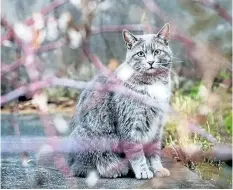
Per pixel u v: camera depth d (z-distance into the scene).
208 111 5.45
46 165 4.18
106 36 7.56
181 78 6.59
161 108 3.87
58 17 2.46
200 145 4.69
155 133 3.97
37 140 2.96
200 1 2.14
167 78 3.96
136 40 3.89
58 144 2.24
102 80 3.81
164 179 3.92
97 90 3.74
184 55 6.59
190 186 3.72
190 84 6.55
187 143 4.73
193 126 2.53
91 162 3.94
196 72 4.35
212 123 5.32
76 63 7.14
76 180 3.83
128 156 3.90
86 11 2.41
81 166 3.95
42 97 1.78
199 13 2.42
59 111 6.80
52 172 4.00
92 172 3.70
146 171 3.92
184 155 4.69
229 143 4.67
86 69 6.92
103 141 3.88
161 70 3.87
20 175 3.90
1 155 4.49
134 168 3.92
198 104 5.59
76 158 3.95
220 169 4.38
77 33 2.33
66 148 3.92
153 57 3.81
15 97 1.78
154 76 3.86
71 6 4.02
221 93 5.65
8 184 3.68
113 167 3.93
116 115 3.84
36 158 4.34
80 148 3.93
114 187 3.65
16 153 4.59
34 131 5.42
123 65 3.90
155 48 3.86
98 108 3.88
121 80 3.79
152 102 3.81
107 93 3.84
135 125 3.83
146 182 3.82
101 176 3.94
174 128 5.11
